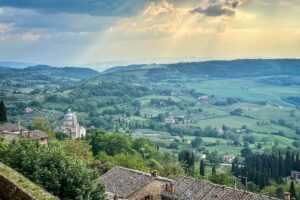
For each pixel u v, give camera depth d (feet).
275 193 409.90
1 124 414.82
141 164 353.92
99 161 319.06
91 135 469.98
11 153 143.23
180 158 539.70
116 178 213.87
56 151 145.18
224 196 174.60
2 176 68.74
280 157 573.74
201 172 445.78
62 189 135.95
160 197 206.49
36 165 135.74
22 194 61.98
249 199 167.84
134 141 507.71
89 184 140.15
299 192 426.10
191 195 185.26
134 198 199.11
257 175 463.42
